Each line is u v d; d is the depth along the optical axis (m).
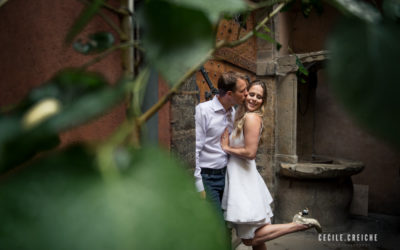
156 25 0.18
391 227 3.93
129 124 0.18
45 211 0.12
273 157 3.86
